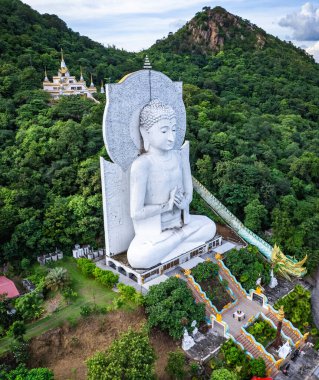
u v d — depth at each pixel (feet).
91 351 65.36
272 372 66.08
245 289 83.05
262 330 72.90
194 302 72.38
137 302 71.26
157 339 67.36
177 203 83.51
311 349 73.82
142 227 81.15
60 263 89.35
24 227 88.58
